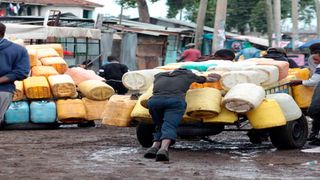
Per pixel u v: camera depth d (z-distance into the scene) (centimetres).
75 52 3070
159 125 1102
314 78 1264
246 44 3872
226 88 1165
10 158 1085
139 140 1256
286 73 1291
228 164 1041
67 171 952
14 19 3306
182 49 3947
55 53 1734
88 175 918
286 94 1209
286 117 1177
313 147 1255
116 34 3403
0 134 1506
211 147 1272
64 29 2583
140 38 3675
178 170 972
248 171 970
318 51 1291
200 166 1016
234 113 1137
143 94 1173
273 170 981
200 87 1176
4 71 987
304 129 1238
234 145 1301
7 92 993
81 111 1647
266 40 4438
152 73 1248
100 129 1647
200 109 1112
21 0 4719
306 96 1320
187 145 1300
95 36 2688
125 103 1237
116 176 911
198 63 1310
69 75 1714
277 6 3806
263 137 1305
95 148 1241
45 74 1655
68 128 1678
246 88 1133
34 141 1360
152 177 905
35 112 1619
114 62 2039
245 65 1238
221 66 1230
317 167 1011
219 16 2727
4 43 994
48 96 1639
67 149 1221
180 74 1093
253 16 5781
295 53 3891
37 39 2603
